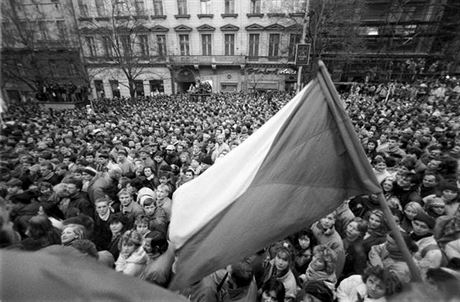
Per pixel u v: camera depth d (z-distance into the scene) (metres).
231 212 1.84
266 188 1.79
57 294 0.67
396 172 4.54
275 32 28.70
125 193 4.01
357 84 25.77
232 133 8.77
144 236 2.99
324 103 1.73
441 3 25.34
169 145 6.76
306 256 3.07
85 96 23.62
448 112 11.86
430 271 1.23
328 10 21.48
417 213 2.95
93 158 6.38
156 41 31.06
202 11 29.66
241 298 2.24
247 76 30.83
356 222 3.18
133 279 0.77
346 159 1.69
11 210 3.35
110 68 29.05
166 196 4.09
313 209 1.70
